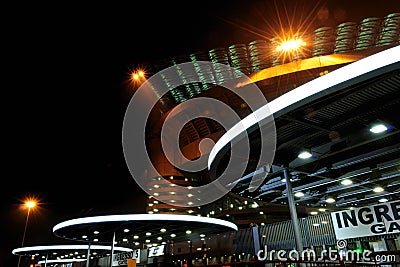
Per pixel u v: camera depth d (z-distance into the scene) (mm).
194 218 23047
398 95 7820
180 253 35406
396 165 13961
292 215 13492
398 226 13961
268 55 44938
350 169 14828
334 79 7051
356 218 15758
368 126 9469
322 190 18578
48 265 62188
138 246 46656
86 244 38656
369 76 6672
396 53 6336
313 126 9156
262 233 22297
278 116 8188
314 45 40094
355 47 38156
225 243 28391
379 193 20031
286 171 13961
